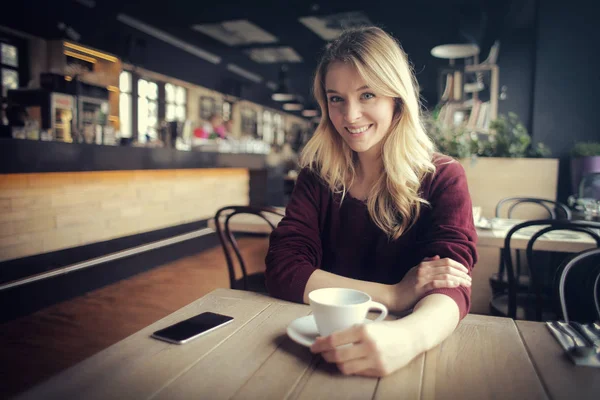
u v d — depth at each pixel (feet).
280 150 38.17
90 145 10.45
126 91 28.91
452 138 11.60
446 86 16.81
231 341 2.47
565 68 12.59
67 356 7.66
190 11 22.75
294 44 29.07
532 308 6.26
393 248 3.92
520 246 6.70
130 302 10.71
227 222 6.94
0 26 18.66
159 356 2.25
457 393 1.93
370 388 1.97
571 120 12.63
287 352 2.33
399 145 3.72
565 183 12.75
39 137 11.06
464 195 3.72
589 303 7.13
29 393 1.87
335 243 4.13
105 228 12.40
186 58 31.01
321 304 2.36
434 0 19.71
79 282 11.25
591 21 12.32
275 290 3.40
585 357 2.22
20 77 20.12
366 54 3.34
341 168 4.10
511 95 18.17
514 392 1.94
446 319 2.60
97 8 22.21
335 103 3.59
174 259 15.21
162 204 14.75
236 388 1.94
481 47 19.83
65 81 13.14
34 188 10.20
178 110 34.81
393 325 2.32
